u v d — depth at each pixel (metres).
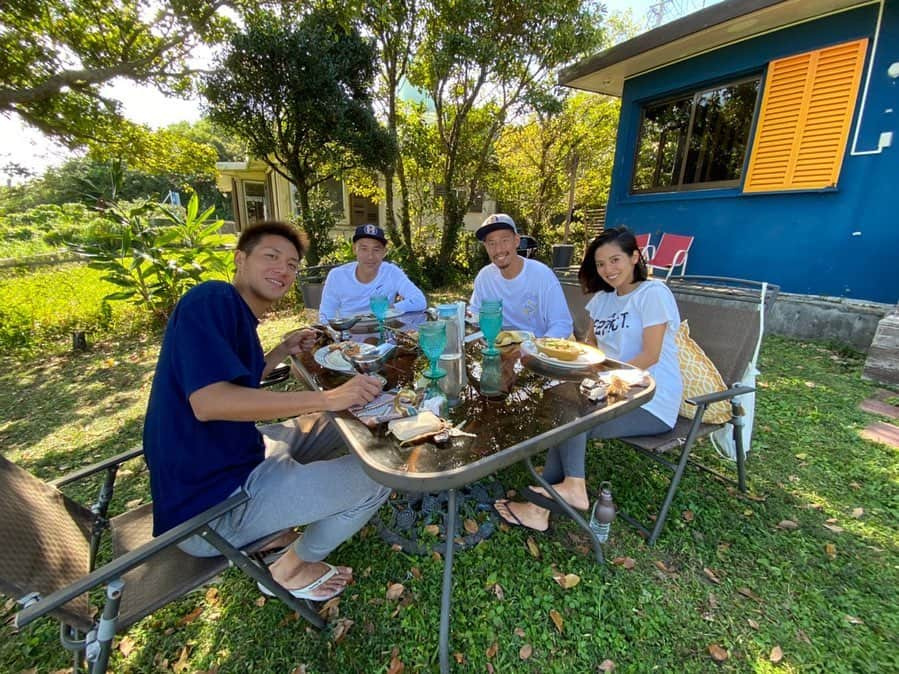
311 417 1.83
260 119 6.01
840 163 4.18
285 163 6.49
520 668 1.35
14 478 1.15
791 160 4.50
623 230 1.93
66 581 1.04
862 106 4.01
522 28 6.17
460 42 5.82
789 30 4.41
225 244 5.99
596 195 11.65
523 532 1.91
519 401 1.33
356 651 1.41
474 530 1.91
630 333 1.92
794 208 4.56
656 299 1.83
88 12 4.77
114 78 4.94
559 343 1.70
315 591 1.48
